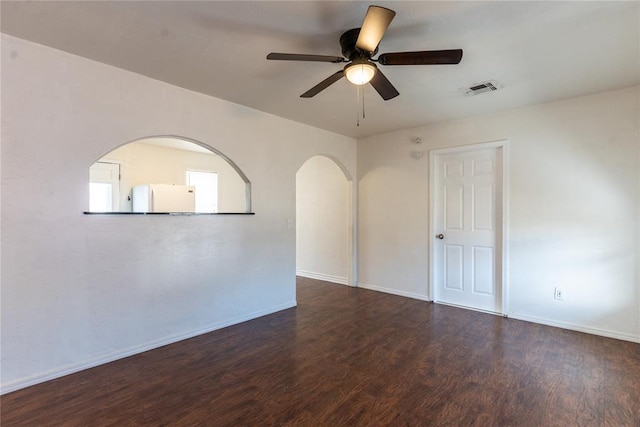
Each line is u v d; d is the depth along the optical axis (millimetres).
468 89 2982
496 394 2111
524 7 1790
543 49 2256
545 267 3387
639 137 2906
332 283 5320
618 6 1777
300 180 5953
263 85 2914
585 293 3170
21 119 2162
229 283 3387
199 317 3141
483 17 1880
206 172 5957
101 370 2420
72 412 1923
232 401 2043
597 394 2107
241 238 3494
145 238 2773
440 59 1927
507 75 2684
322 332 3197
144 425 1815
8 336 2125
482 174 3875
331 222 5469
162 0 1742
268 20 1933
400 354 2699
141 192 4617
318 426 1808
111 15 1886
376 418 1877
